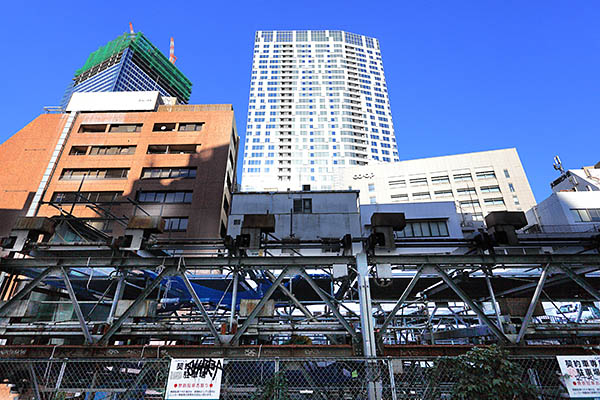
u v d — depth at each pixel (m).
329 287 18.69
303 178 113.12
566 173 55.31
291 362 8.20
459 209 64.56
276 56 145.00
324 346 8.89
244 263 10.09
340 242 11.20
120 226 36.84
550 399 6.59
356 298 15.71
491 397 6.36
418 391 7.43
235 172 49.66
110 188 39.78
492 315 11.61
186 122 45.91
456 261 10.05
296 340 14.25
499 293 18.00
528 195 62.91
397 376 7.96
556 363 6.80
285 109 128.62
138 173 41.09
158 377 6.77
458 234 31.53
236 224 29.17
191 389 6.28
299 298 20.58
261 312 9.62
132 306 9.47
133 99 47.75
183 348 8.95
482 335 12.75
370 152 122.75
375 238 10.20
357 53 150.12
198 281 16.61
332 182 113.25
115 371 8.91
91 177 40.78
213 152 43.00
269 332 9.47
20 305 9.72
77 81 174.25
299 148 119.19
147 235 10.91
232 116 46.94
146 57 171.88
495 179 65.81
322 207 30.03
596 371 6.48
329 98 132.75
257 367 8.70
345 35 154.75
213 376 6.42
